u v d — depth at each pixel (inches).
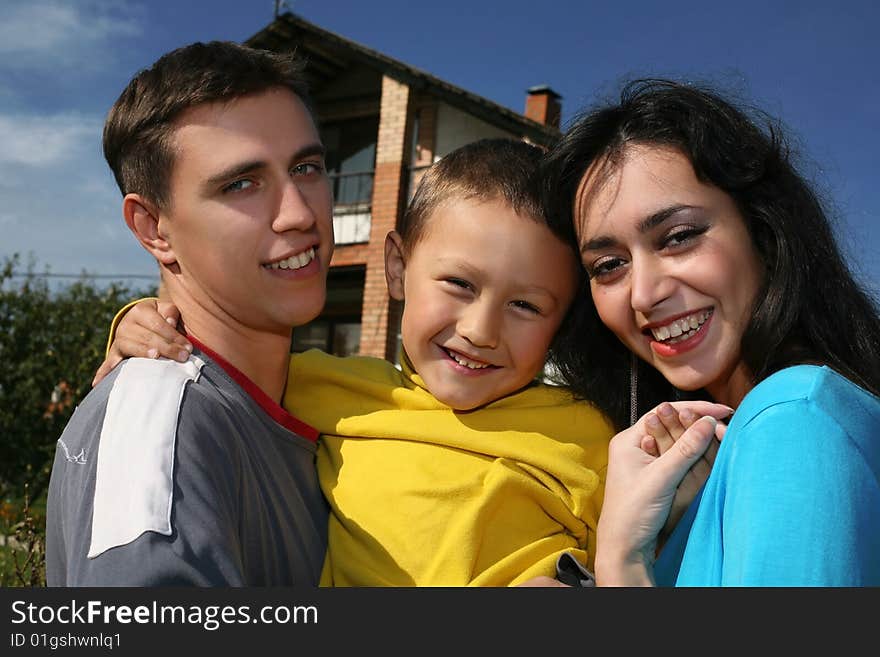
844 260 77.2
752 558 54.3
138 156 75.7
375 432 85.4
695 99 74.2
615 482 72.5
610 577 69.0
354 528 79.0
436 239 83.1
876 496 55.3
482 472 82.4
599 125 76.5
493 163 85.4
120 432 61.6
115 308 495.5
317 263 78.5
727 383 77.5
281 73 76.9
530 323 83.4
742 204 73.4
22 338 457.1
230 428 67.6
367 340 613.3
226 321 77.4
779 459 56.3
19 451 431.8
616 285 76.4
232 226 73.2
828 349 71.8
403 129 631.8
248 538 66.7
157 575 55.6
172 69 75.2
